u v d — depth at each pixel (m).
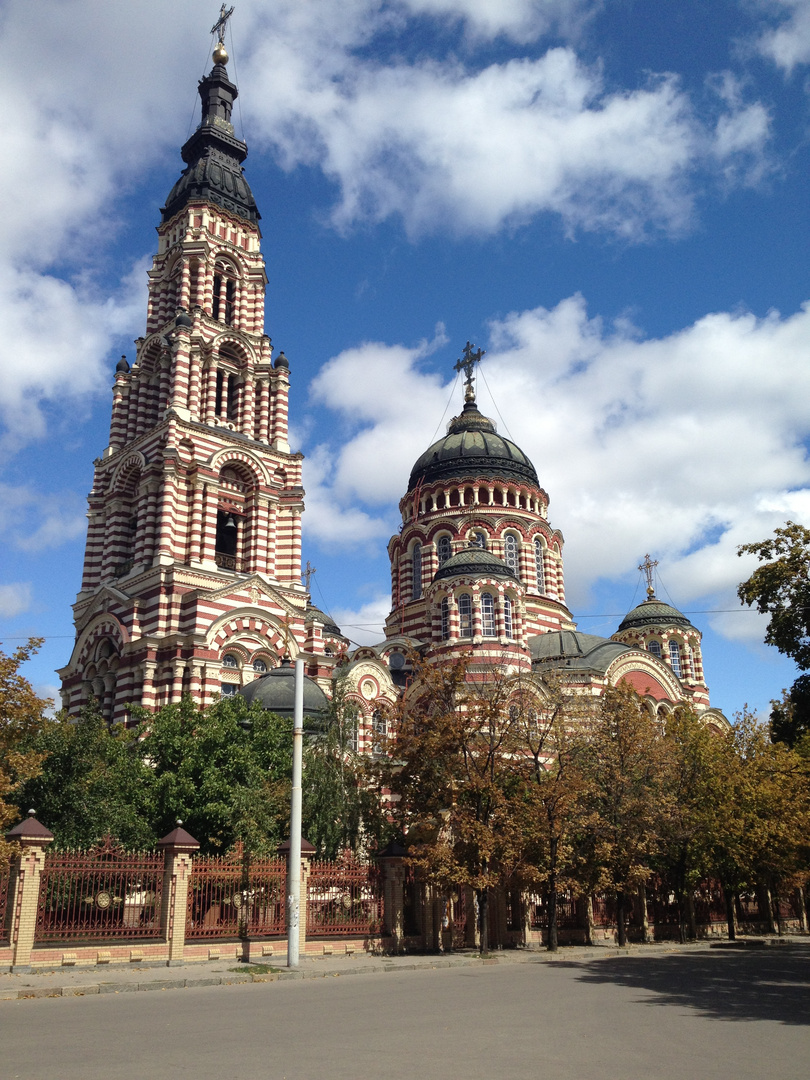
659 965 37.09
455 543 80.81
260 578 62.53
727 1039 19.00
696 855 52.38
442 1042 18.12
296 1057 16.45
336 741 46.62
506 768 45.75
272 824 41.16
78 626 65.56
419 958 38.44
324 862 40.50
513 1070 15.45
